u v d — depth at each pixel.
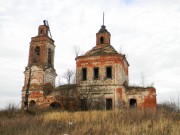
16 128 16.11
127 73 41.00
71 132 14.32
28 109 29.81
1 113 26.03
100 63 36.12
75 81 36.38
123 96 34.66
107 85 34.84
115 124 15.72
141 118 17.94
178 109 21.61
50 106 35.91
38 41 40.12
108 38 40.22
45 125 16.20
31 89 37.94
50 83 39.94
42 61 39.28
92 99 34.19
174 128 14.45
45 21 41.88
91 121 17.30
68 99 34.75
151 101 34.00
